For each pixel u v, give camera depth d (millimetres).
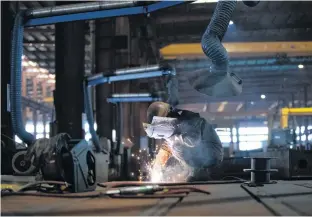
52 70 47250
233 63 34125
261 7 28094
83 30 16234
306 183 6129
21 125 7305
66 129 15555
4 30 12539
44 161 5176
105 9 7973
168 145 6699
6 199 4258
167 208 3455
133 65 23359
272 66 34031
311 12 28219
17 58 7254
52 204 3818
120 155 17766
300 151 7637
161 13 27812
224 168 8688
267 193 4535
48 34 32375
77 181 4941
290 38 33500
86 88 14719
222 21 5566
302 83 47375
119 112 18047
